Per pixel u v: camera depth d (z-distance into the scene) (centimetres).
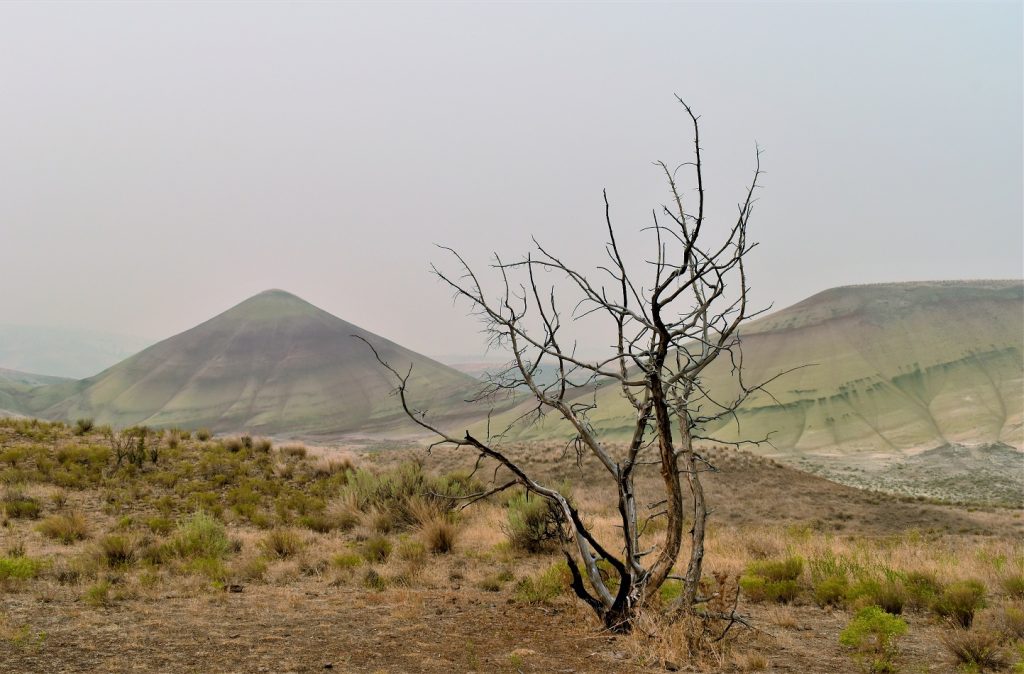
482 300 789
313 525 1848
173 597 949
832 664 758
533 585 1069
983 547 2008
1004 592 1182
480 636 788
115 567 1125
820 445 17662
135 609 856
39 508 1736
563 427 10194
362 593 1046
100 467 2348
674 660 710
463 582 1205
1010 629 899
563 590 1028
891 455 15725
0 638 680
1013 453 12850
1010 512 4534
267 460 2873
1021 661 753
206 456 2695
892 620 793
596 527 1972
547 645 756
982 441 16250
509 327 790
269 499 2261
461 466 4012
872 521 3706
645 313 750
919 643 868
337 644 730
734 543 1794
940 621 981
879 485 10469
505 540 1683
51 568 1092
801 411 19588
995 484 10262
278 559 1335
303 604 947
